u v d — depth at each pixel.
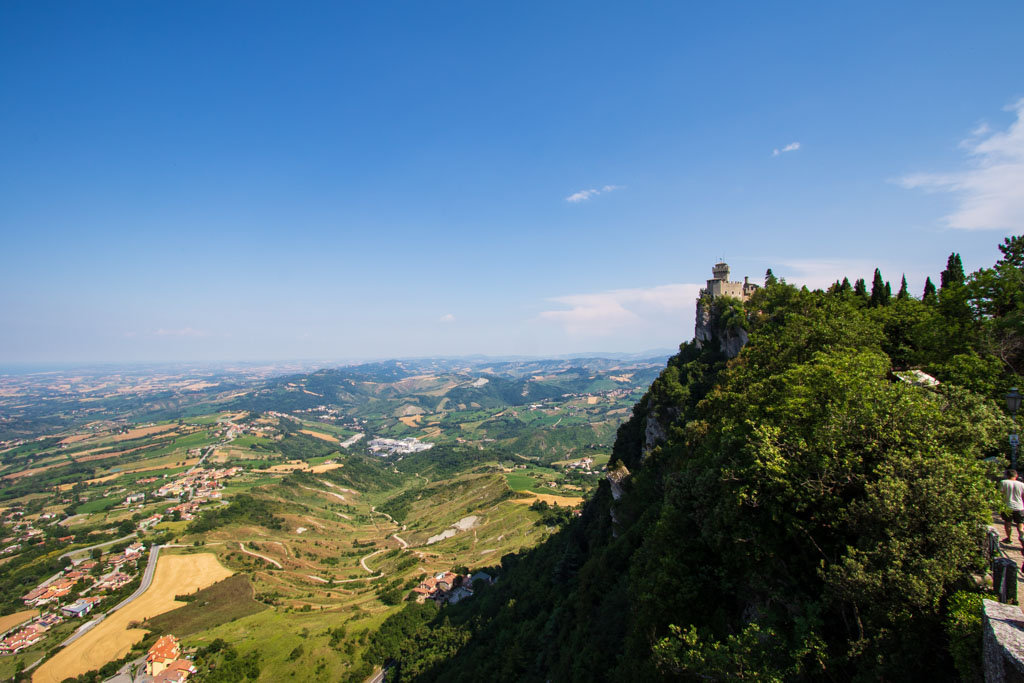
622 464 82.75
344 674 100.75
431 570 151.88
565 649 51.81
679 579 30.20
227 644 110.38
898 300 76.38
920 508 19.22
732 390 55.56
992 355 39.34
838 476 23.45
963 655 15.41
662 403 89.44
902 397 24.47
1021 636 13.13
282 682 98.94
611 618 44.31
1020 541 19.14
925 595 17.27
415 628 110.81
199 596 136.12
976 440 22.95
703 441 47.88
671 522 34.06
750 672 20.00
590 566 60.00
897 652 17.94
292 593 144.75
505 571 125.69
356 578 162.62
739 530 27.08
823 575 20.95
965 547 18.11
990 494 19.44
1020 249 49.16
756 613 26.19
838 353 41.78
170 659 103.94
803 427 29.02
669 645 23.97
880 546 19.25
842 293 89.81
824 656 19.59
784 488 25.11
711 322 108.31
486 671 67.00
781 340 58.09
